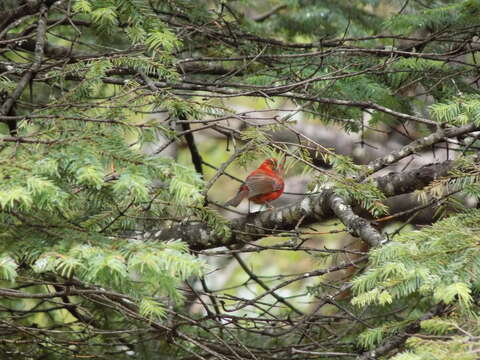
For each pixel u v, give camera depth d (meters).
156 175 6.74
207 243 10.68
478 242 6.51
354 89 11.68
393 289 6.29
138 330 9.80
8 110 9.38
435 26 12.23
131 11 10.02
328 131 20.03
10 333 10.35
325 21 14.73
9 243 6.31
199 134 22.12
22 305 14.09
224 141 23.03
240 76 13.03
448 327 6.06
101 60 9.03
